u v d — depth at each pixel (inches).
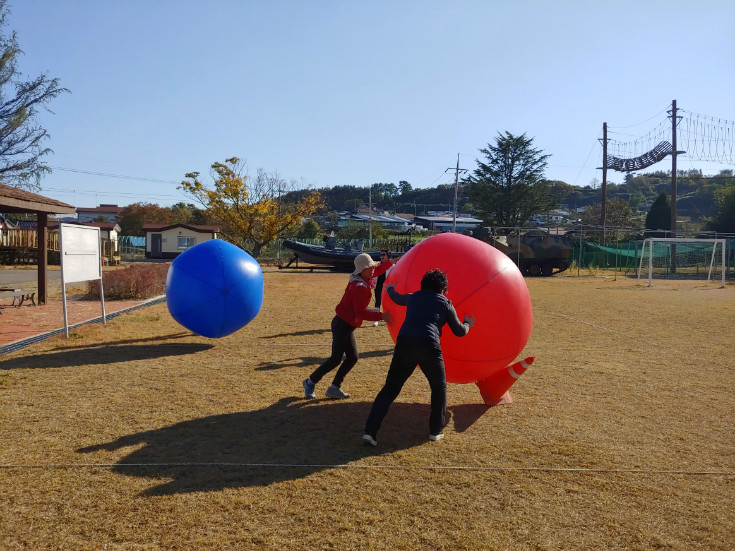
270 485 159.3
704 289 924.6
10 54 1282.0
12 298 613.9
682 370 313.6
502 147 2336.4
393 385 193.8
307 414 224.1
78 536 131.1
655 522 143.4
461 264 222.2
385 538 132.6
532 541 133.0
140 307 574.6
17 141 1290.6
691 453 190.7
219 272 359.6
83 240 409.7
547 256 1355.8
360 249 1476.4
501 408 238.2
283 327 448.5
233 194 1644.9
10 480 159.3
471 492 157.9
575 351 365.1
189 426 207.5
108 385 261.6
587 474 171.8
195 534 132.7
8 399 236.4
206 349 352.5
